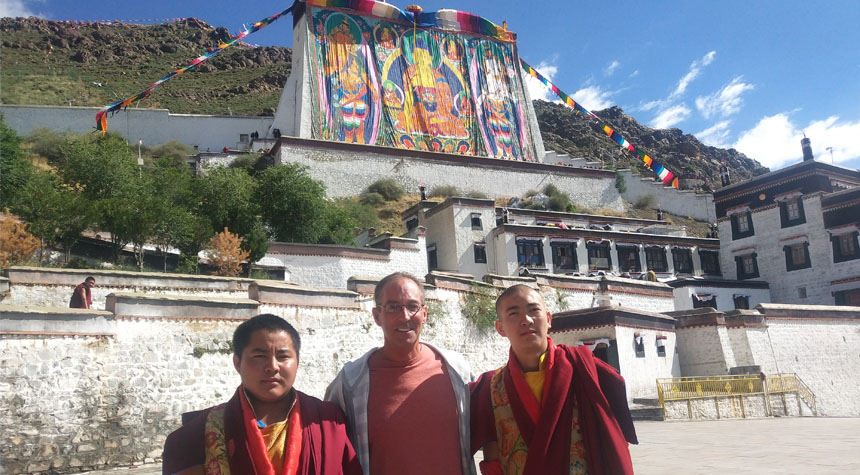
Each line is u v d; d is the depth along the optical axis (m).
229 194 29.62
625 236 42.84
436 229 40.56
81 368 12.02
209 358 13.84
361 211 46.72
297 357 3.88
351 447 3.90
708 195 70.94
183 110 84.56
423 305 4.48
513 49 66.38
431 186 55.69
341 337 16.55
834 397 28.02
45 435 11.34
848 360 29.42
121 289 16.83
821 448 11.63
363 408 4.23
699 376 24.34
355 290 17.45
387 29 59.34
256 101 95.38
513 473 4.20
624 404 4.18
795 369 27.20
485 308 21.36
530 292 4.44
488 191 57.97
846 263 36.88
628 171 70.50
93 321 12.38
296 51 57.44
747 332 26.20
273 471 3.52
